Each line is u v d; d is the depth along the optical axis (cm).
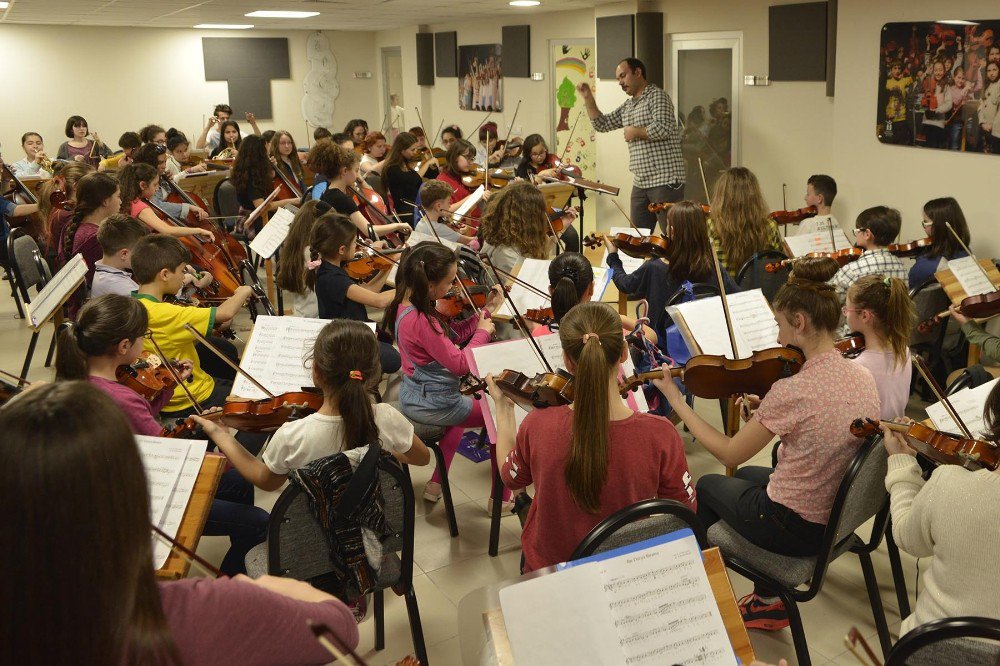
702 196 789
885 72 531
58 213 493
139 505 77
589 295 316
